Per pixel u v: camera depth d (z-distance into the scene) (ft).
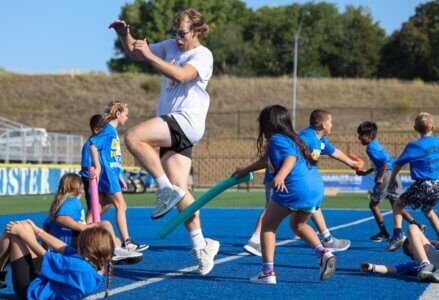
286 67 289.33
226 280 24.79
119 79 225.97
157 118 23.91
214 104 203.41
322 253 23.71
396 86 220.64
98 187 30.27
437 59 285.43
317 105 205.67
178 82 23.35
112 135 30.27
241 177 23.84
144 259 30.40
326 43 301.43
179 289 22.91
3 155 94.07
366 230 45.39
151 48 25.09
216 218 57.16
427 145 31.09
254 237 31.81
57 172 103.24
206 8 314.76
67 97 212.84
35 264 19.58
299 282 24.44
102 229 18.95
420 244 24.75
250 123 184.14
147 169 23.70
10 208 68.13
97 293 22.13
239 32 299.38
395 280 24.88
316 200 23.35
